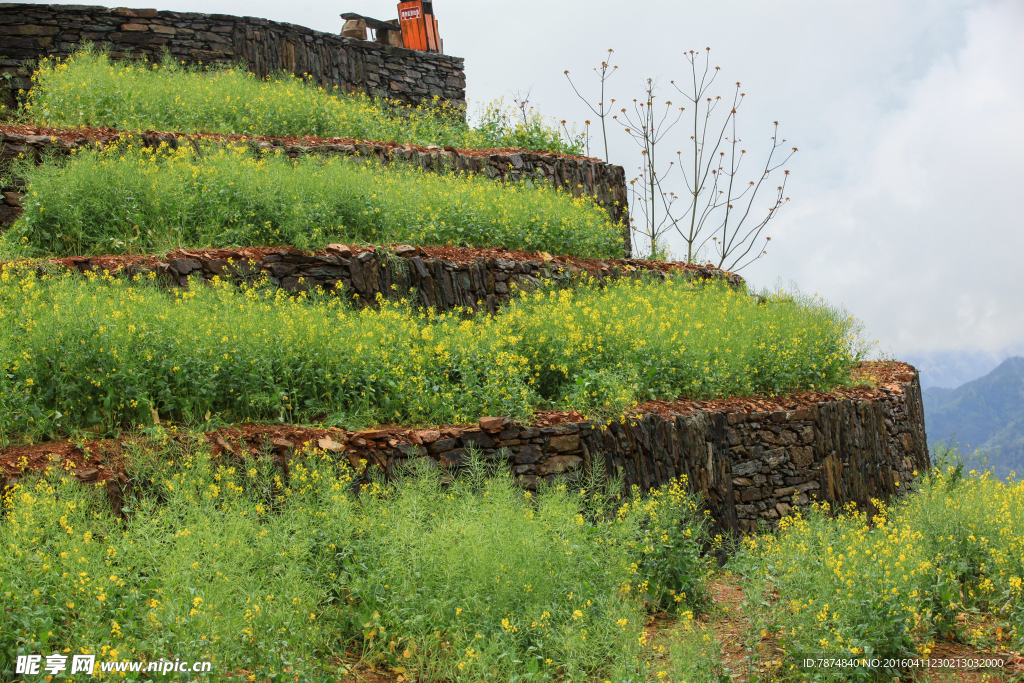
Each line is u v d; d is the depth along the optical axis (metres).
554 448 7.11
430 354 7.60
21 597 3.76
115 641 3.76
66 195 8.40
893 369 13.54
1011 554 6.20
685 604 6.08
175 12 14.53
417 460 6.22
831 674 4.79
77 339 5.86
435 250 9.81
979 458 8.70
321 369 6.75
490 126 16.16
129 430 5.76
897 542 6.10
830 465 9.59
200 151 10.45
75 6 13.73
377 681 4.34
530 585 4.86
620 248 13.82
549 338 8.45
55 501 4.38
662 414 8.07
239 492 5.02
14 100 12.79
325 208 9.27
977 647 5.48
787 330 10.70
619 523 6.09
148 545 4.27
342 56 16.72
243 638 3.95
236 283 7.97
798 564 5.92
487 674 4.35
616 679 4.47
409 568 4.77
